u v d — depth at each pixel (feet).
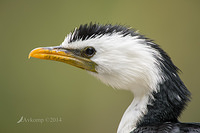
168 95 19.31
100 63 20.43
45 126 43.60
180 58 46.47
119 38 20.10
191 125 17.99
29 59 46.78
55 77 45.98
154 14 47.91
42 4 49.47
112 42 20.10
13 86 45.98
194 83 44.91
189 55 46.42
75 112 44.80
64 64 45.93
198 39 46.68
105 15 47.91
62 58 21.54
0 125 43.50
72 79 45.57
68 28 47.98
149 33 47.39
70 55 21.50
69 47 21.57
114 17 47.60
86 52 20.98
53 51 21.81
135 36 20.39
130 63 19.72
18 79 46.26
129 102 43.83
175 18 47.50
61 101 45.32
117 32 20.45
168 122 18.62
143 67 19.56
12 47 47.57
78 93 45.29
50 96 45.62
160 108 19.31
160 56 19.90
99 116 44.34
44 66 46.34
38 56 21.89
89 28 21.18
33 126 43.45
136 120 19.57
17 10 49.39
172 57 46.70
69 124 44.39
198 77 45.14
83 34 21.22
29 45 47.88
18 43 47.88
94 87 44.91
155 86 19.44
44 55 21.84
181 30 47.16
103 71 20.59
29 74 46.42
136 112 19.76
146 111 19.48
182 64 46.26
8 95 45.55
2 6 49.47
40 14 49.19
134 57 19.69
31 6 49.70
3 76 46.37
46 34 48.24
